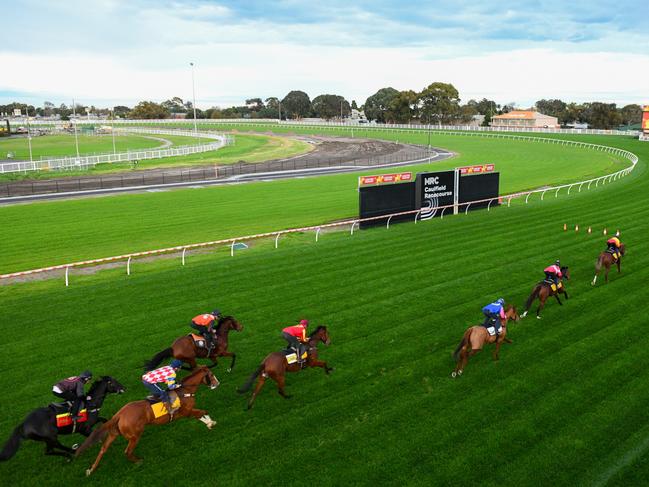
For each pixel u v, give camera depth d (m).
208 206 40.12
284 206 39.97
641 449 10.16
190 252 26.03
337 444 10.45
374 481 9.42
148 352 14.41
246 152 89.94
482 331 12.87
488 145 98.75
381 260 23.11
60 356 14.18
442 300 17.97
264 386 12.73
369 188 30.30
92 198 43.84
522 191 46.44
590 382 12.55
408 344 14.72
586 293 18.55
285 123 163.25
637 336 14.97
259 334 15.54
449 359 13.84
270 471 9.73
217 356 13.27
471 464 9.82
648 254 23.27
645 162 66.12
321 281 20.23
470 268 21.64
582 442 10.39
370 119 196.62
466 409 11.55
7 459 9.23
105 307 17.77
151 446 10.52
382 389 12.44
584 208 35.59
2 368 13.52
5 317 16.94
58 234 30.50
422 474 9.58
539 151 87.06
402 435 10.70
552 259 22.89
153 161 75.69
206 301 18.23
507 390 12.30
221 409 11.77
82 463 10.09
